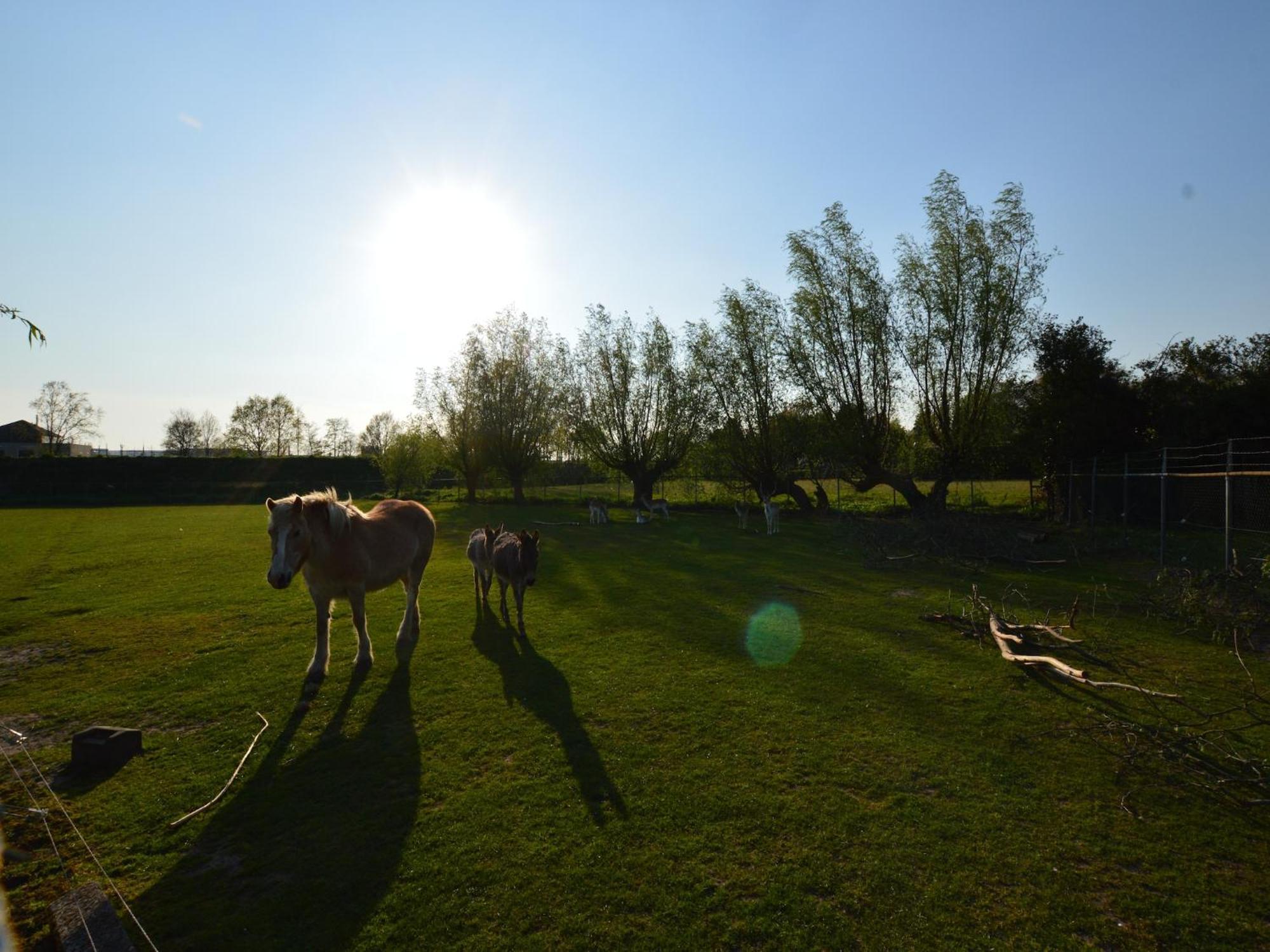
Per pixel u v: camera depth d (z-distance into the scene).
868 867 3.60
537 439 36.94
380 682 6.75
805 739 5.29
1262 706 5.92
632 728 5.52
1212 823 4.08
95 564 15.19
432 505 36.97
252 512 33.69
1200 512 19.48
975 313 22.50
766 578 12.77
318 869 3.64
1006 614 9.15
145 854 3.82
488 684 6.68
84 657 7.88
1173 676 6.77
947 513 20.30
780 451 28.91
